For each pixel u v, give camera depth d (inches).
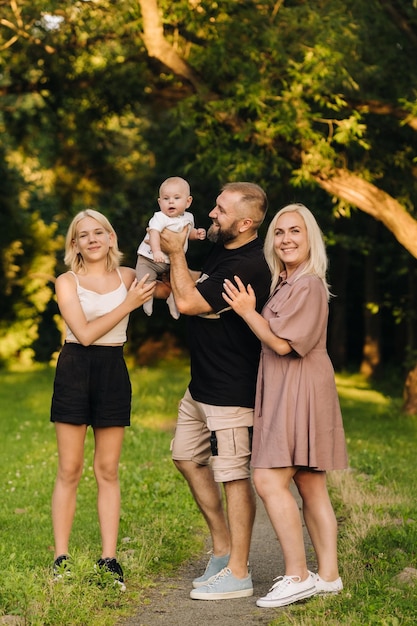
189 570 228.5
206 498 212.1
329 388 196.4
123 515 277.6
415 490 322.7
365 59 528.7
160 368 1005.8
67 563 195.6
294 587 191.2
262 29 476.4
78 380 202.7
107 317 200.1
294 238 197.3
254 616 185.6
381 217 497.0
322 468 193.6
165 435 471.8
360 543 233.3
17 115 748.6
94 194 972.6
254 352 203.8
